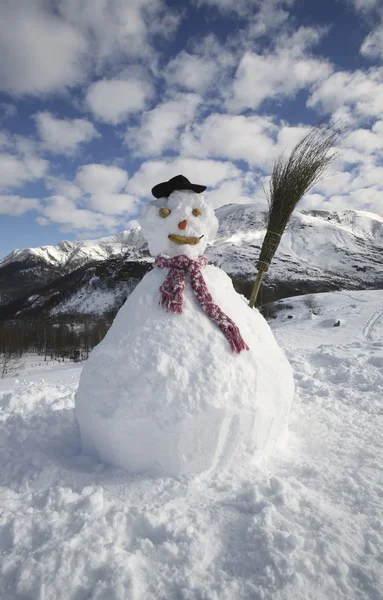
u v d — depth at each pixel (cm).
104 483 241
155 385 242
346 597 162
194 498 226
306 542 188
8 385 1064
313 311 3122
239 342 266
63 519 211
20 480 254
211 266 319
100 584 166
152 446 242
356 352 852
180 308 271
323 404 424
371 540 193
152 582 171
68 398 453
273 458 277
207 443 244
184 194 303
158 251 305
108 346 268
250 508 215
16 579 170
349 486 238
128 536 200
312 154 352
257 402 258
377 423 361
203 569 178
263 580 169
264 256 348
